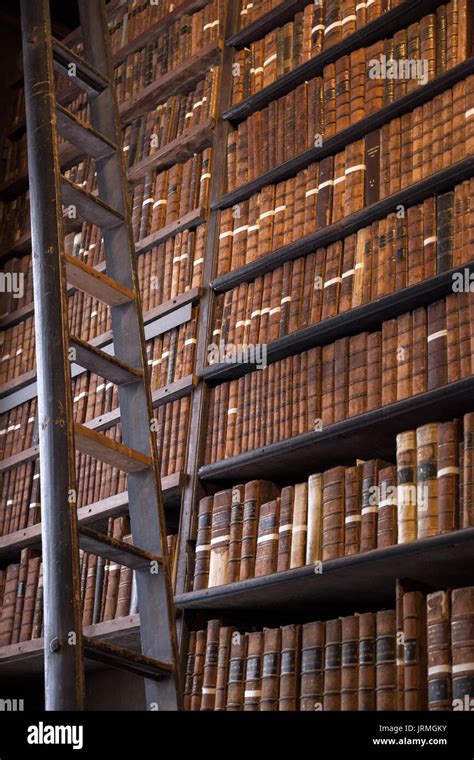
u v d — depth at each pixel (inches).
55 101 108.1
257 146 149.1
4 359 184.1
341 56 142.0
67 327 95.8
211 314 144.3
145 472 103.7
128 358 109.6
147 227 160.9
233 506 128.0
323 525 115.8
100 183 119.6
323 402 122.9
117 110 123.2
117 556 97.0
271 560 120.2
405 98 127.6
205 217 151.6
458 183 119.1
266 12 157.9
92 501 149.8
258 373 133.3
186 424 140.9
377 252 124.3
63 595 85.4
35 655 150.9
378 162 129.3
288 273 135.4
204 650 125.4
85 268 105.0
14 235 198.1
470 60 120.8
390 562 107.3
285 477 132.9
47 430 91.4
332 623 112.0
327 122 138.5
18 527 164.6
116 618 136.7
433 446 107.5
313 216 135.2
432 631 101.3
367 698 105.0
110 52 127.9
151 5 183.3
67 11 222.8
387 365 116.6
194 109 161.6
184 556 132.2
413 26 132.0
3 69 219.6
